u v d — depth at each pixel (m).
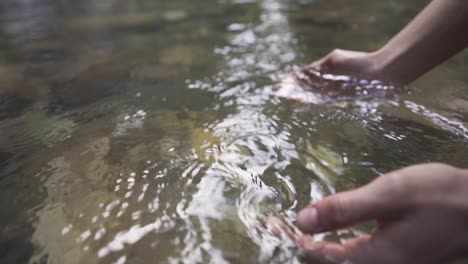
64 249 0.30
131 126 0.45
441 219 0.25
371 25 0.88
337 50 0.57
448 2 0.45
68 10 1.29
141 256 0.29
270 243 0.30
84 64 0.70
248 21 0.99
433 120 0.45
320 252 0.28
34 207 0.34
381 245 0.27
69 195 0.35
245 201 0.34
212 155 0.39
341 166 0.38
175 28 0.95
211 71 0.63
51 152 0.41
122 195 0.34
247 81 0.58
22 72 0.66
